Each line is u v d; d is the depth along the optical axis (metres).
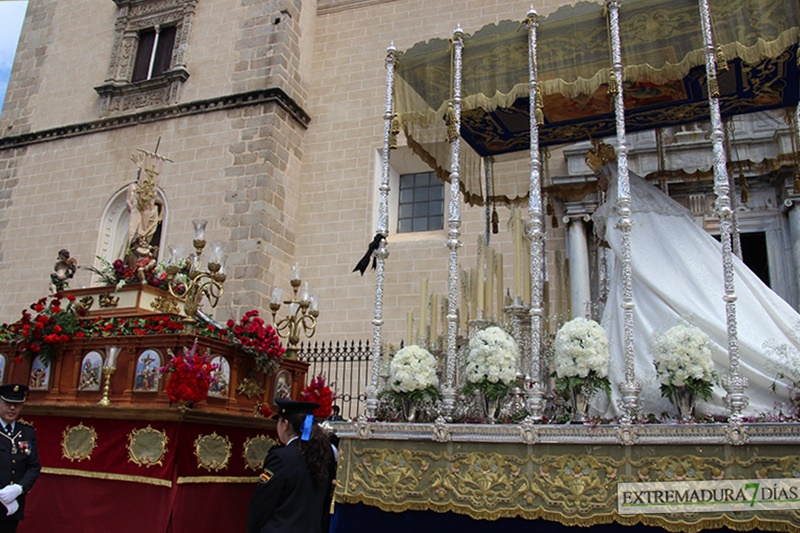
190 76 20.89
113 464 8.30
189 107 20.17
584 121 10.16
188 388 7.82
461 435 6.96
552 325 10.84
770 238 14.95
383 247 8.48
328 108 20.48
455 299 7.98
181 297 10.16
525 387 7.84
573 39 8.11
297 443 6.09
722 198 6.76
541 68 8.24
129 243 10.37
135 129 21.00
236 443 8.98
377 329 8.18
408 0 20.47
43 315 9.18
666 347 6.75
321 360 15.80
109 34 22.78
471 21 19.42
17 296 20.97
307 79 20.86
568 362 6.90
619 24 7.91
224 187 18.98
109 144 21.22
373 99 19.98
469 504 6.78
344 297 18.44
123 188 20.56
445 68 8.81
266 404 9.77
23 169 22.27
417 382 7.57
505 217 16.92
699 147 14.78
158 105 20.95
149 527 7.79
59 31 23.69
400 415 7.83
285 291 18.80
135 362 8.62
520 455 6.73
